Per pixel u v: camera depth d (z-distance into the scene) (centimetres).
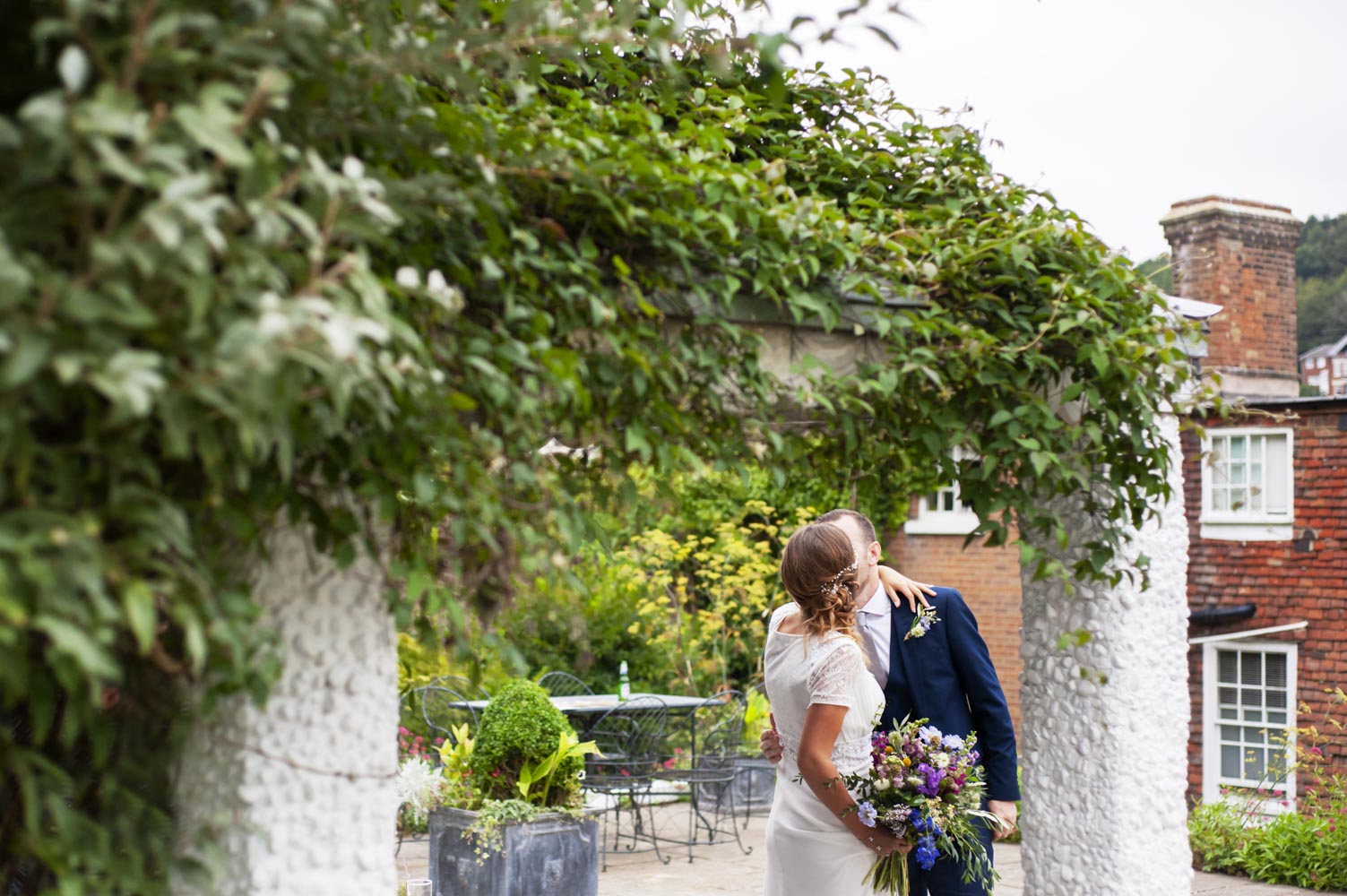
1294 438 923
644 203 219
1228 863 736
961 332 262
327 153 170
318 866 200
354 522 183
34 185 133
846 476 309
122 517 141
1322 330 3023
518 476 186
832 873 304
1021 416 269
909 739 303
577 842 587
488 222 188
